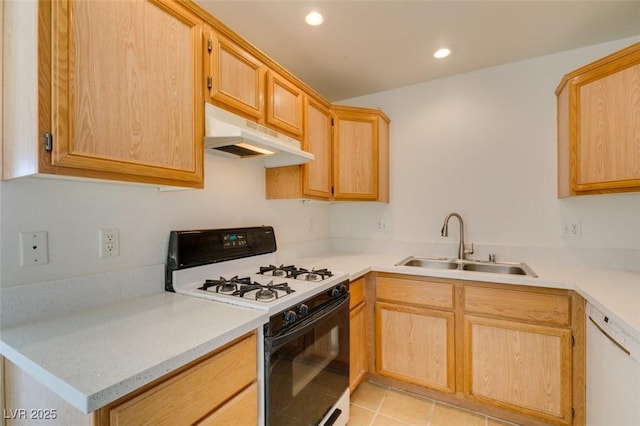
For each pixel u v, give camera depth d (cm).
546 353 163
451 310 188
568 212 206
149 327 98
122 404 70
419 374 198
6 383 95
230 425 98
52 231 107
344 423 167
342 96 279
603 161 163
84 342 86
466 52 206
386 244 269
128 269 129
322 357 147
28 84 83
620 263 191
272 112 165
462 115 239
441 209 247
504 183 225
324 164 218
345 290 169
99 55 91
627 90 154
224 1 154
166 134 111
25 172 85
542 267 196
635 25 176
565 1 155
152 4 107
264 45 195
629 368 105
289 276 167
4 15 93
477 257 232
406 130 261
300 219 249
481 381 180
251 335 108
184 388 84
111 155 94
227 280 152
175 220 149
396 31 181
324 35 185
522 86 219
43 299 104
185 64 119
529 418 172
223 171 177
